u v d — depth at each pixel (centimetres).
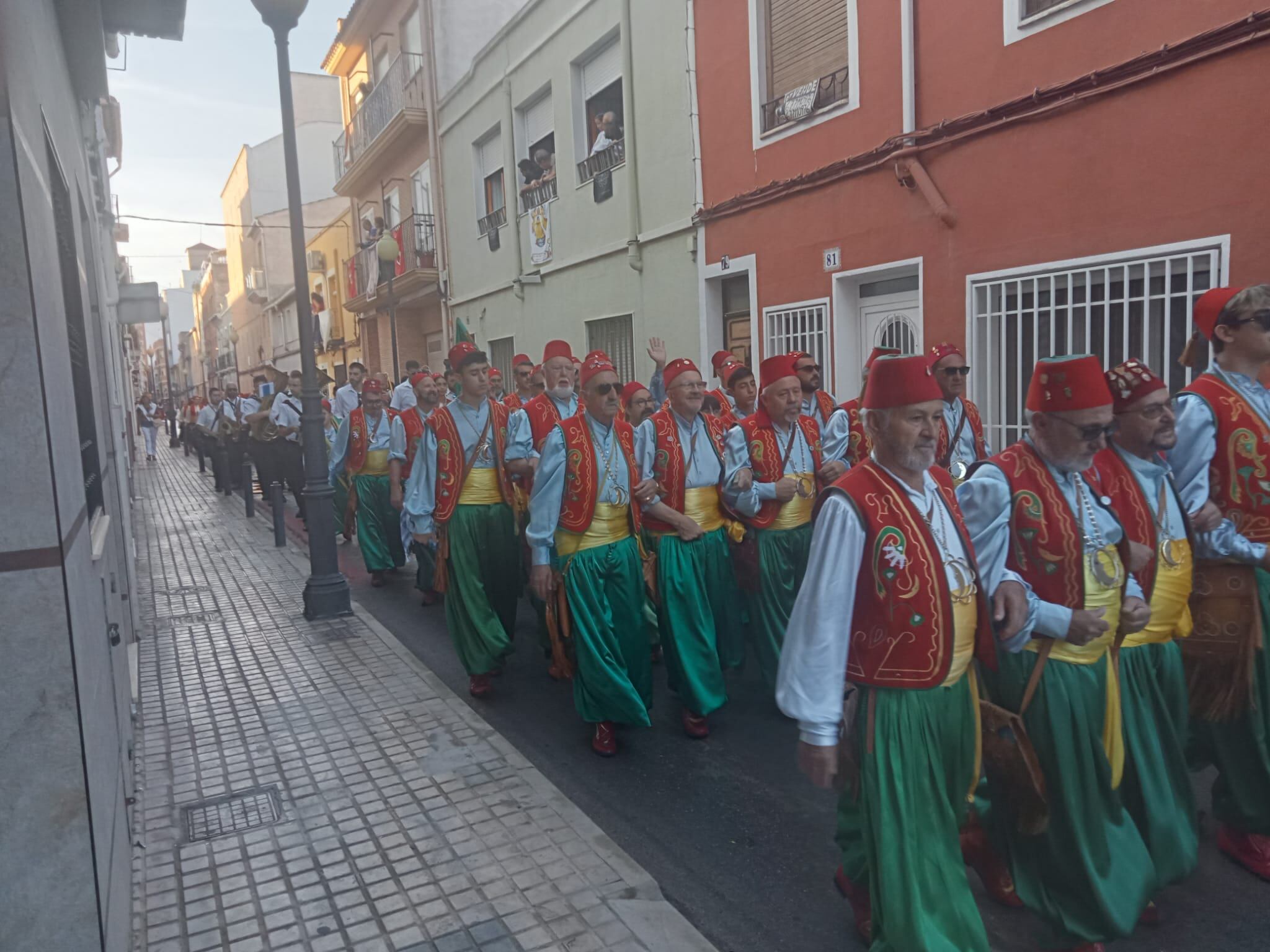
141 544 1160
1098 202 662
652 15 1143
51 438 199
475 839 381
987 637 260
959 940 247
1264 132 562
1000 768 267
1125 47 637
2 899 200
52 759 201
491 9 1883
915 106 800
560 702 561
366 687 573
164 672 616
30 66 244
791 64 951
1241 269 580
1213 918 317
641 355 1245
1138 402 308
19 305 194
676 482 500
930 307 807
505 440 593
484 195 1753
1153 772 291
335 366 2931
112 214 1198
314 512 742
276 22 709
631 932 316
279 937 321
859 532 250
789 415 520
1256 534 334
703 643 487
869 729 254
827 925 325
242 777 451
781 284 978
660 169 1161
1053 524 278
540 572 466
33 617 199
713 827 398
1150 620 305
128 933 297
